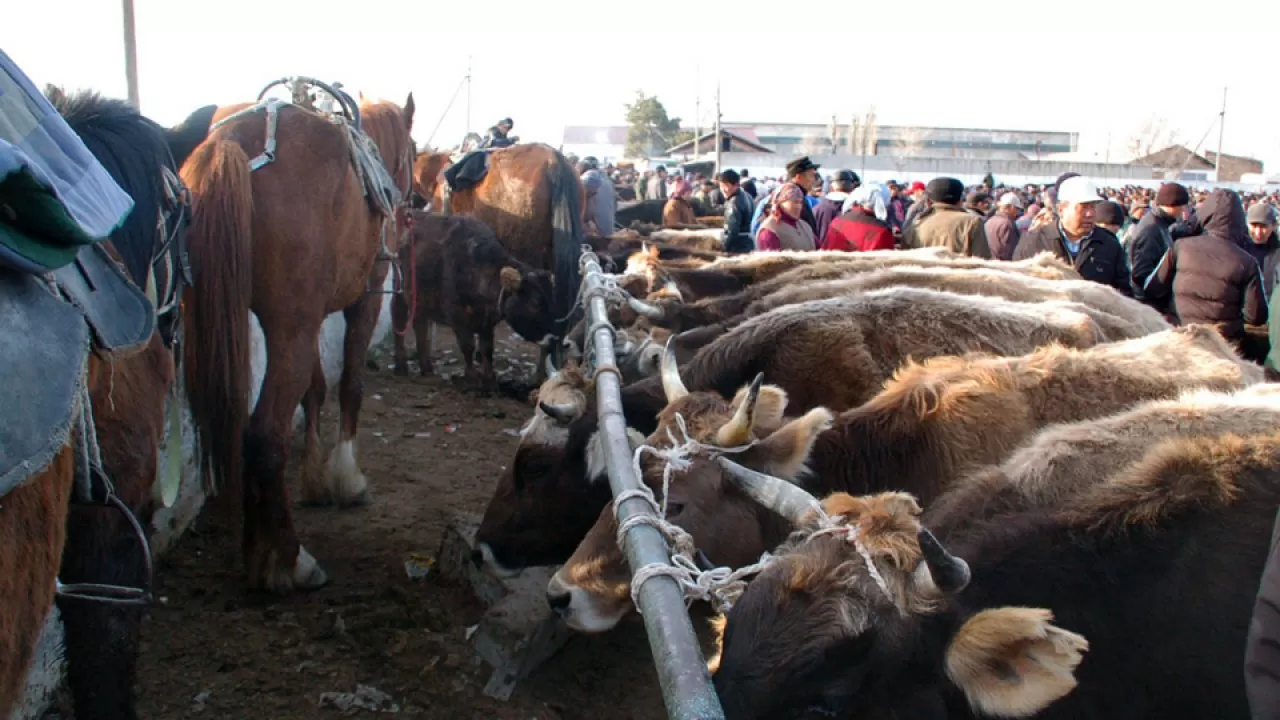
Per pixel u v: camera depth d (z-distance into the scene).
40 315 1.83
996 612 1.88
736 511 2.82
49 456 1.72
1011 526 2.32
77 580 2.65
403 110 6.74
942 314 4.25
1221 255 6.30
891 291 4.44
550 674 3.91
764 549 2.86
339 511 5.41
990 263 6.34
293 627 4.07
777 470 2.88
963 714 2.02
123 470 2.65
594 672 3.96
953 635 1.99
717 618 3.07
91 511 2.62
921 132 85.62
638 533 2.30
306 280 4.15
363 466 6.17
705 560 2.64
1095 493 2.40
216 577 4.50
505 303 8.16
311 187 4.18
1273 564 1.75
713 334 5.03
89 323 2.08
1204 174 48.25
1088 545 2.26
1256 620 1.77
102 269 2.23
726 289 6.64
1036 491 2.51
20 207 1.73
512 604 3.95
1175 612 2.21
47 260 1.80
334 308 4.88
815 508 2.27
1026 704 1.83
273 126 4.16
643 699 3.81
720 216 17.55
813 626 2.01
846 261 6.29
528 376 9.06
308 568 4.39
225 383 3.60
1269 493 2.32
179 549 4.75
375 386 8.28
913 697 2.01
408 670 3.84
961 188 8.14
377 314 5.76
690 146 57.69
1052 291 5.12
